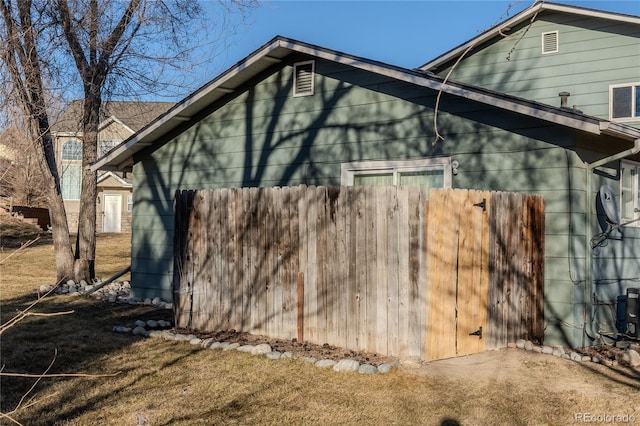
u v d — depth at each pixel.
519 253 7.66
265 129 10.76
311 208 7.51
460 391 5.79
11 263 18.03
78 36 13.11
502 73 15.40
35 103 11.57
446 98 8.88
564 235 7.82
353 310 7.10
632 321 8.28
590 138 8.09
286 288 7.71
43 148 13.12
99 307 10.96
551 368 6.68
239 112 11.08
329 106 10.05
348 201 7.20
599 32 14.10
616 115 13.81
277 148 10.60
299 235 7.61
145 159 12.26
